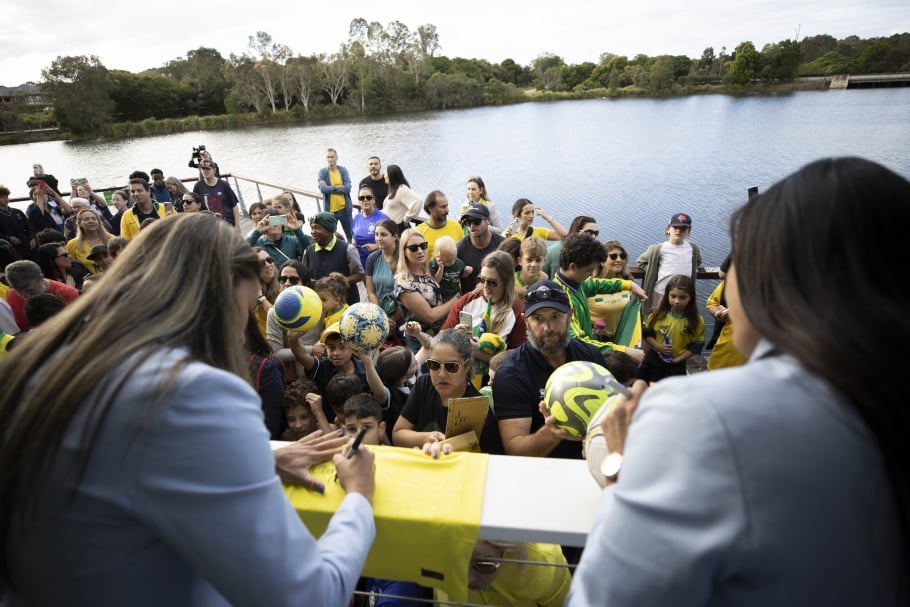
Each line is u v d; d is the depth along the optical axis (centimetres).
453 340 217
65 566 69
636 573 57
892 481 51
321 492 104
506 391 209
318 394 267
